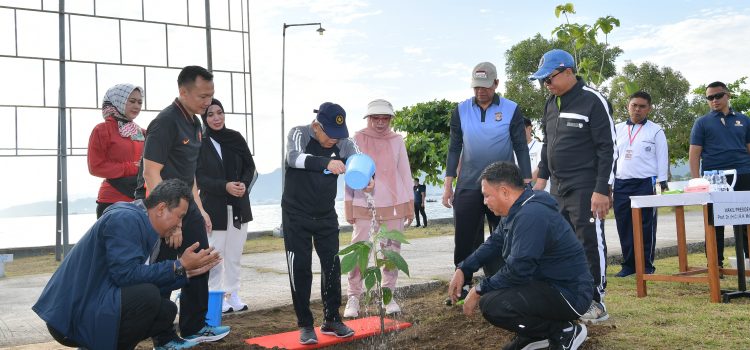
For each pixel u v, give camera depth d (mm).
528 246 3414
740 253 5445
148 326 3480
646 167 6969
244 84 12852
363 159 3949
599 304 4578
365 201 5105
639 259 5621
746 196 5426
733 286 6121
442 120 21531
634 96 7074
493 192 3602
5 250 13203
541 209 3475
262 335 4457
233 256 5254
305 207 4180
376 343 4238
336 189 4301
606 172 4586
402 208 5227
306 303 4172
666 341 3932
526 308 3492
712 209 5242
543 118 5152
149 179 3926
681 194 5379
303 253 4176
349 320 4953
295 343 4133
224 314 5078
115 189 5359
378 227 5141
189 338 4062
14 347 4109
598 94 4707
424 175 21156
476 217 5367
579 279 3545
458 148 5656
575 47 9953
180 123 4082
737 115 6973
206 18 12453
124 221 3424
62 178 11516
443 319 4820
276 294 6043
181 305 4066
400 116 22203
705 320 4465
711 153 7016
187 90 4074
